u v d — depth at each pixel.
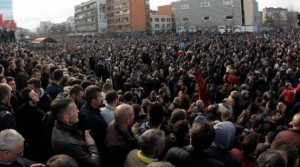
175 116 5.75
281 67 17.72
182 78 14.90
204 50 30.05
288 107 11.43
